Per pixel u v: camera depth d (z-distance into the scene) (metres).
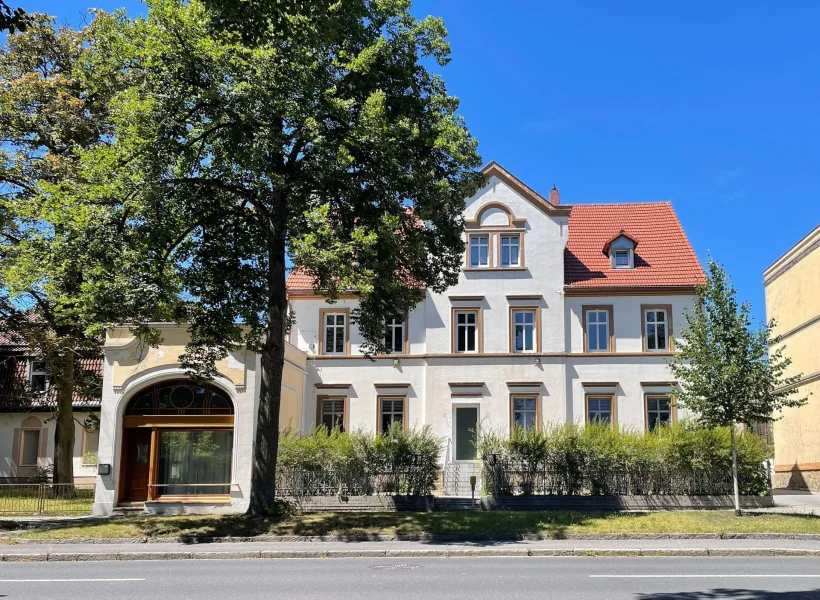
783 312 39.66
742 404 21.02
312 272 19.09
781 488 39.25
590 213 39.28
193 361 23.36
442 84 22.08
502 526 18.89
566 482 25.00
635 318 33.88
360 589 11.37
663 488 25.05
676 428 25.70
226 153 19.25
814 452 35.44
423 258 22.50
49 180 28.42
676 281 34.16
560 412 32.94
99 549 16.89
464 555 15.91
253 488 20.69
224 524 19.38
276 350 21.17
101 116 30.16
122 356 25.94
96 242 18.11
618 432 26.17
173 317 20.50
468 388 33.41
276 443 20.97
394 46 20.98
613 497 24.55
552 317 33.78
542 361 33.44
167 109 18.75
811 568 13.61
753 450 25.02
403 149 20.05
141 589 11.60
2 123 28.80
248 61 17.89
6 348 38.50
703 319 22.02
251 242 22.44
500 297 34.06
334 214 20.50
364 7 19.98
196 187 20.56
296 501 24.92
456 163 21.56
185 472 25.94
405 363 34.25
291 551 16.16
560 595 10.68
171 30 18.19
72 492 26.14
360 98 20.25
